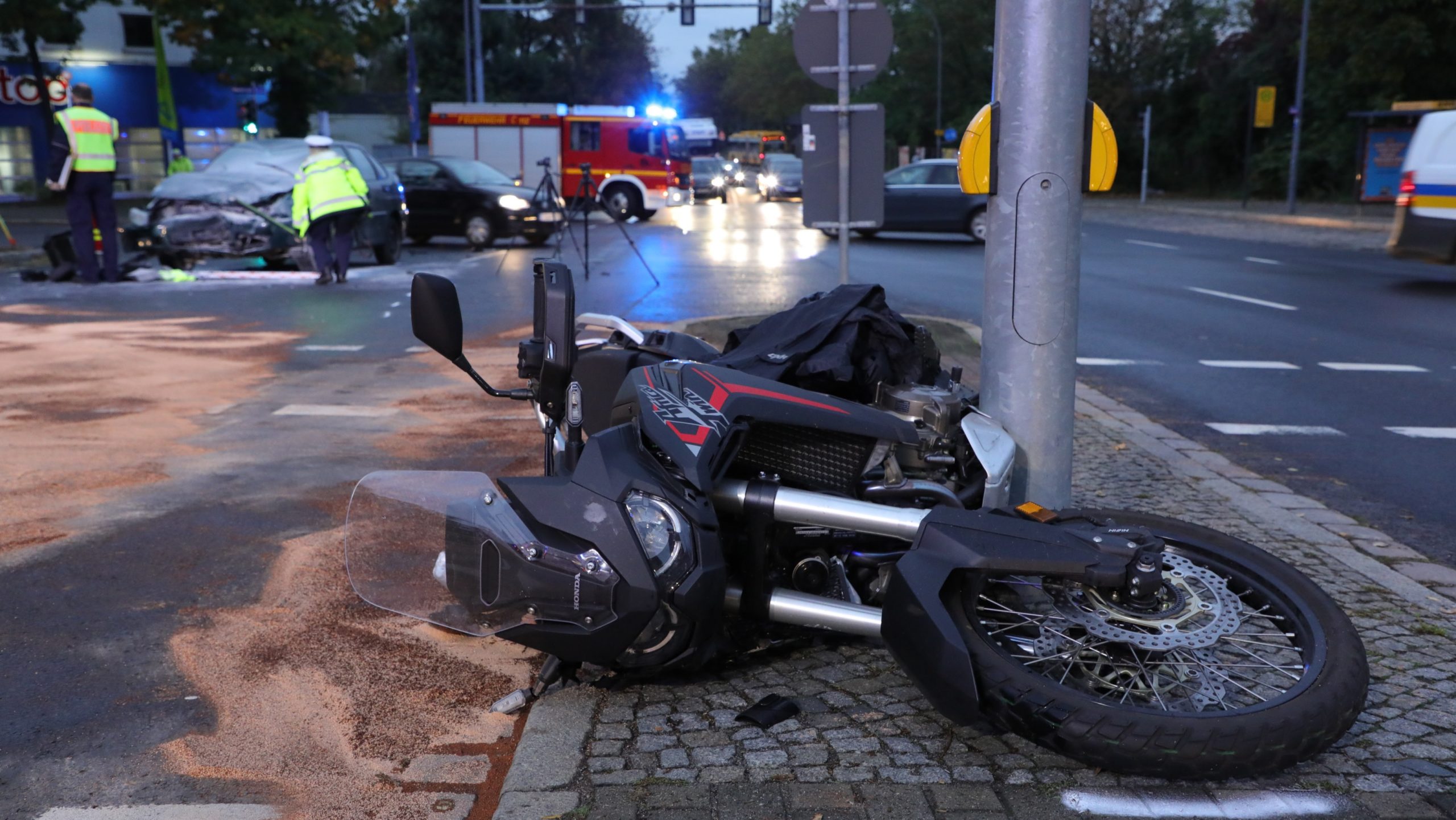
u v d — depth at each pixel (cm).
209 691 346
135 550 466
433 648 377
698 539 312
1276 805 286
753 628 351
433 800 289
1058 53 416
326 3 3494
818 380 379
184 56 3869
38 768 302
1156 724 279
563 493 318
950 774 299
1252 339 1140
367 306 1285
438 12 6191
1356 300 1453
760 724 324
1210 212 3703
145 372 867
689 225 2914
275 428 681
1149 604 305
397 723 328
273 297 1362
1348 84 4212
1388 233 2705
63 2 3297
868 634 329
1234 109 5112
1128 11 5584
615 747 312
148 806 284
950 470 390
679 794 288
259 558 457
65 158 1445
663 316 1215
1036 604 328
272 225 1595
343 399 767
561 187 3170
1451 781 298
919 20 6519
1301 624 315
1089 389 875
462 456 618
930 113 6744
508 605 323
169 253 1577
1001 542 304
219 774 300
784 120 9744
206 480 567
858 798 288
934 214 2386
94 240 1494
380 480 346
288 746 315
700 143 6103
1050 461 439
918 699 342
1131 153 5603
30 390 792
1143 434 709
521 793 288
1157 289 1558
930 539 311
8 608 407
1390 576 454
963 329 1069
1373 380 932
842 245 800
